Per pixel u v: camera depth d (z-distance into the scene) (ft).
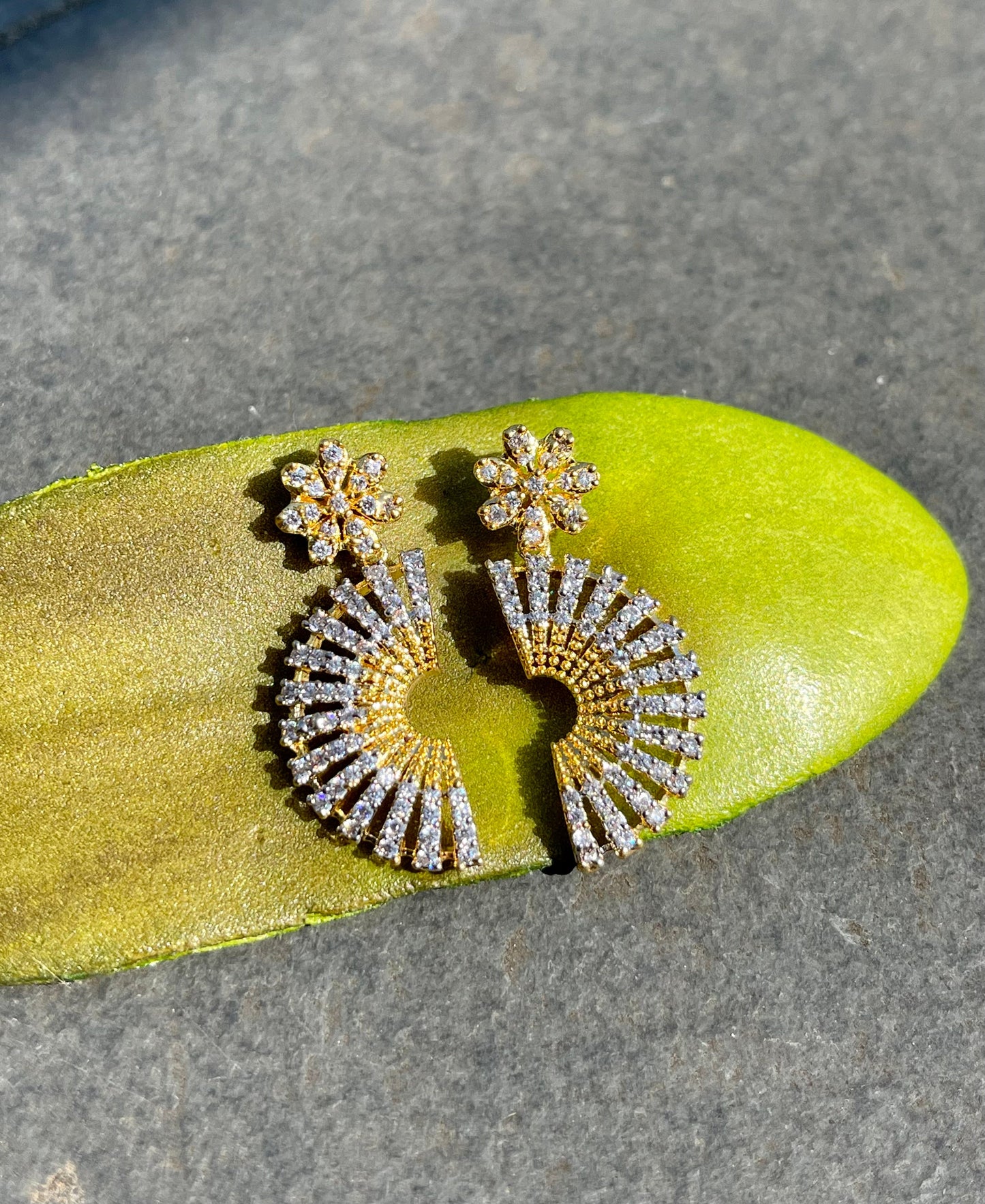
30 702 0.53
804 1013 0.55
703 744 0.54
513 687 0.56
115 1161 0.52
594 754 0.54
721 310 0.64
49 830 0.52
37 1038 0.53
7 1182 0.52
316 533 0.54
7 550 0.53
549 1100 0.54
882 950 0.55
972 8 0.72
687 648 0.55
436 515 0.56
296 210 0.64
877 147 0.68
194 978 0.54
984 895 0.56
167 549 0.54
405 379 0.62
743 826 0.56
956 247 0.67
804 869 0.56
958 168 0.68
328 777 0.54
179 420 0.60
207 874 0.53
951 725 0.58
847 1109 0.54
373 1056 0.54
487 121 0.67
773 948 0.55
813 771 0.55
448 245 0.64
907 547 0.57
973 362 0.64
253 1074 0.53
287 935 0.54
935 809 0.57
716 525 0.56
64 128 0.63
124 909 0.52
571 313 0.64
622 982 0.55
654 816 0.53
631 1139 0.53
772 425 0.58
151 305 0.61
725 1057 0.54
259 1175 0.53
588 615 0.54
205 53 0.66
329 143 0.65
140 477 0.54
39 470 0.58
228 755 0.53
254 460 0.55
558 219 0.65
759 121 0.68
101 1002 0.53
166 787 0.53
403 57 0.67
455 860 0.53
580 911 0.55
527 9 0.69
